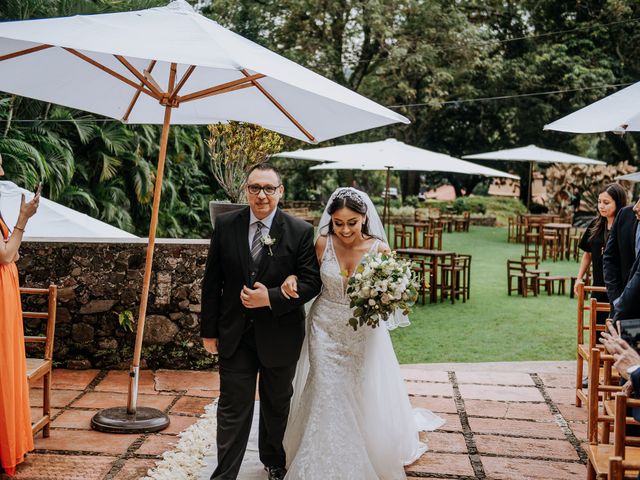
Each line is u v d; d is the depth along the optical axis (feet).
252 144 19.38
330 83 13.83
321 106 15.28
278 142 19.67
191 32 12.69
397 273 12.05
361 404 12.85
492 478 13.46
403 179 94.89
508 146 91.76
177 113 17.84
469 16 83.46
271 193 12.45
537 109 82.23
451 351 25.41
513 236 63.36
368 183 90.17
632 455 10.77
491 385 19.53
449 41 73.20
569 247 51.93
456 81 80.89
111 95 16.90
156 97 14.84
